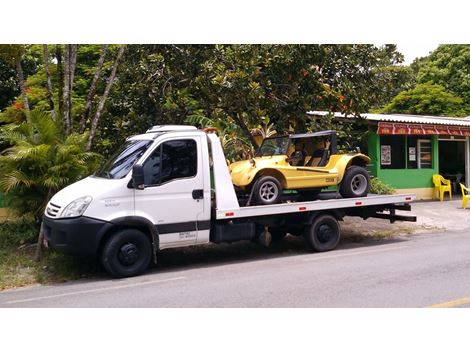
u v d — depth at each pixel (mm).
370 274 7996
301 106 13500
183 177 8859
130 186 8391
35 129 10648
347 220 14219
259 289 7258
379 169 18156
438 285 7234
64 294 7516
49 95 11359
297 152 10969
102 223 8172
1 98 16641
